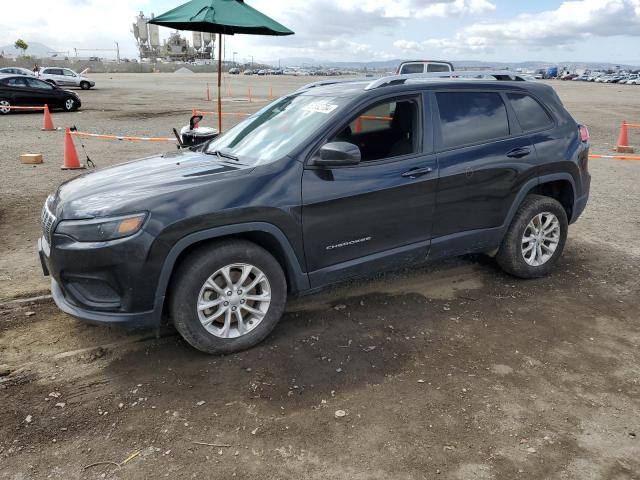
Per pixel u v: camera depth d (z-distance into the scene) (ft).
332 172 11.94
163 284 10.41
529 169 14.80
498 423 9.29
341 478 8.00
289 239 11.51
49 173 30.55
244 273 11.24
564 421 9.38
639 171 34.14
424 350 11.73
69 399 9.86
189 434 8.95
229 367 10.96
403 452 8.55
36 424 9.16
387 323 12.98
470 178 13.79
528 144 14.85
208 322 11.07
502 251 15.37
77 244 10.21
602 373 10.93
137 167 12.82
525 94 15.37
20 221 20.97
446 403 9.83
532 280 15.85
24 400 9.80
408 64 51.93
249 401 9.84
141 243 10.05
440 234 13.82
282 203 11.23
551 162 15.21
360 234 12.47
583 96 119.24
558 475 8.11
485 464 8.30
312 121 12.55
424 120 13.35
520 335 12.48
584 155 16.22
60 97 69.77
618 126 60.23
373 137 13.67
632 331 12.76
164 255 10.26
